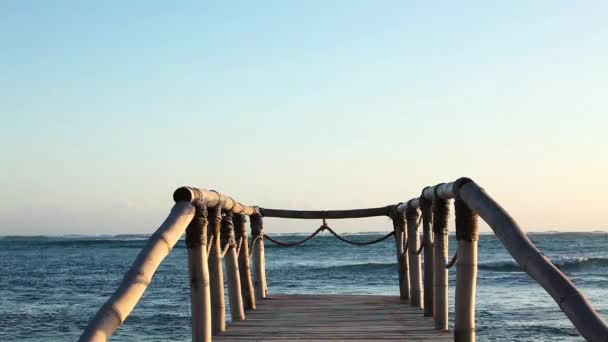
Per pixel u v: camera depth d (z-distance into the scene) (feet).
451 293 73.15
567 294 10.30
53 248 284.00
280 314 28.37
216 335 22.89
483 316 60.70
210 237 21.85
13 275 129.70
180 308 72.02
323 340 21.77
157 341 51.78
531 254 11.53
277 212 36.09
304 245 262.06
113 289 100.22
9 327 61.36
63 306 78.18
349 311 29.22
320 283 104.99
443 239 23.52
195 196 16.66
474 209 14.99
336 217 36.09
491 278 106.11
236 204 26.00
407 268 33.71
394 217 34.30
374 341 21.49
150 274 12.48
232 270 26.91
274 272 128.36
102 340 10.51
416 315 27.73
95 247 291.79
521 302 72.33
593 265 139.03
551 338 48.65
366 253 208.44
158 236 13.64
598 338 9.49
